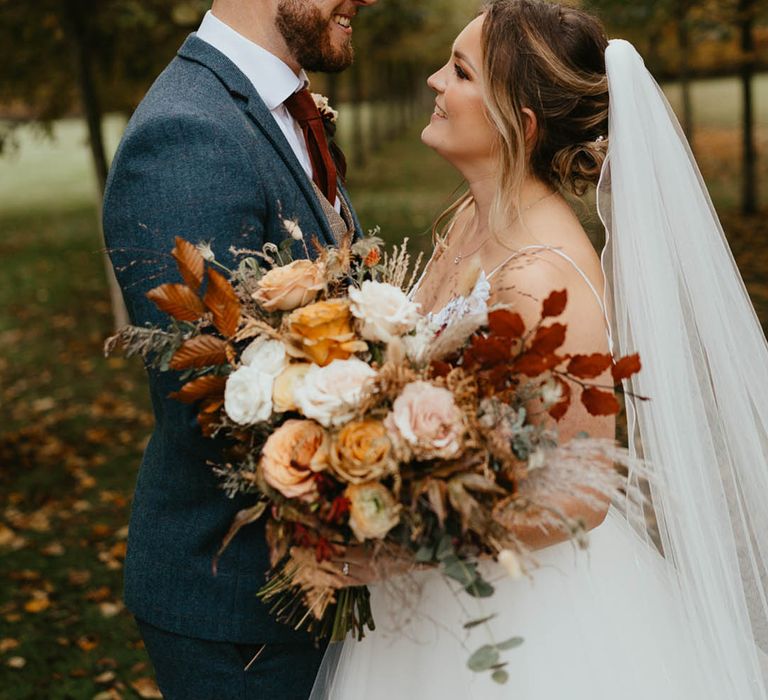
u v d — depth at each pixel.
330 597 1.68
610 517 2.21
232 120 2.03
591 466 1.58
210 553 2.07
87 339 8.29
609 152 2.07
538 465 1.52
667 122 2.11
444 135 2.15
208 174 1.91
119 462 5.43
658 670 2.03
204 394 1.70
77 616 3.84
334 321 1.62
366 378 1.56
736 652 2.04
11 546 4.45
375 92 23.39
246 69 2.21
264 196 2.02
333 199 2.38
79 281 10.96
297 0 2.17
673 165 2.11
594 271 2.02
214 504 2.04
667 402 2.04
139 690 3.35
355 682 2.05
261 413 1.58
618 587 2.08
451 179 17.59
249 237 1.94
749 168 10.97
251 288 1.74
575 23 2.07
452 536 1.55
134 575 2.16
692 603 2.06
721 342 2.12
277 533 1.63
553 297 1.53
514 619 1.96
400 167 19.97
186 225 1.88
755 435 2.13
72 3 6.76
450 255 2.34
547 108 2.05
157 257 1.88
